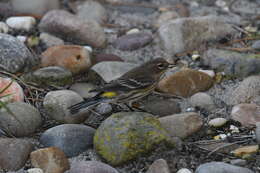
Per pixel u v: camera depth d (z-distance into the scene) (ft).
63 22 44.83
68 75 38.55
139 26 49.42
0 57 38.34
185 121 32.91
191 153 30.86
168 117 33.35
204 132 33.55
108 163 29.66
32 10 48.80
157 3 54.24
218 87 39.55
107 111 36.45
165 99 38.19
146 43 45.57
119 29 48.83
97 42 44.98
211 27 45.62
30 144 30.50
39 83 37.99
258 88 36.91
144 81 36.27
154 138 30.22
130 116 31.01
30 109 33.40
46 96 35.09
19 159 29.35
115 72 38.99
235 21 50.03
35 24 47.44
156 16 51.65
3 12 48.80
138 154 29.86
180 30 44.78
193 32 45.06
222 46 44.91
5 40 39.32
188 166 29.73
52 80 37.99
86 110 34.71
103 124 30.99
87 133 31.83
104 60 42.04
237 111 34.76
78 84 39.34
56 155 29.01
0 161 29.17
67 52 40.42
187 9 52.13
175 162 29.99
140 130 30.27
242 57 40.73
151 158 30.17
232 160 29.89
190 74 38.68
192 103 36.96
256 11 52.39
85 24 44.96
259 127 32.14
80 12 49.96
